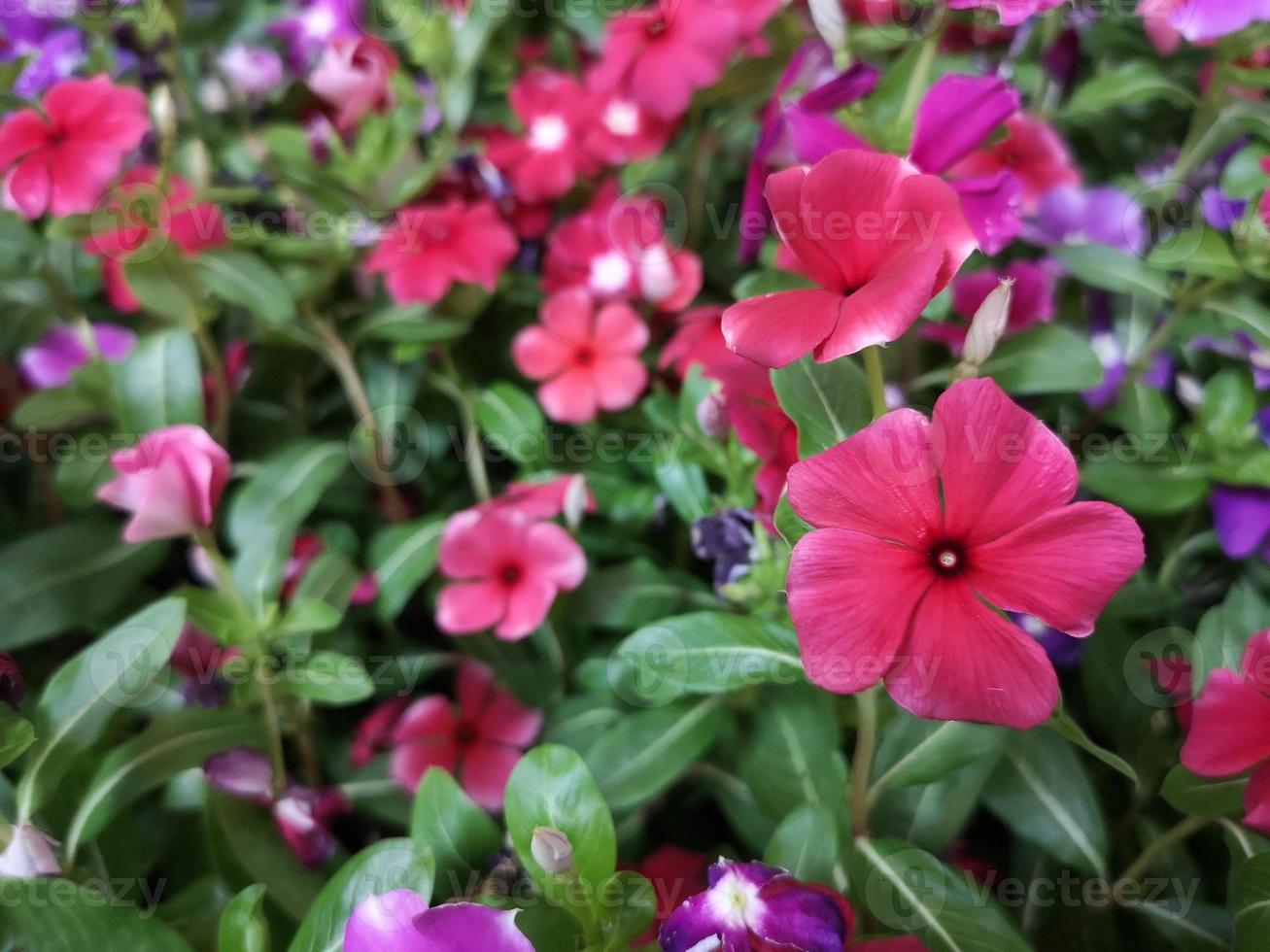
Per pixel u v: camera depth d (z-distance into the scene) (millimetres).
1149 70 269
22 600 270
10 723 200
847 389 200
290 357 320
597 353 296
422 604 300
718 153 333
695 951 171
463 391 314
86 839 217
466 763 263
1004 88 197
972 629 157
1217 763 183
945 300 235
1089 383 220
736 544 238
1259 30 250
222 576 232
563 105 316
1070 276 280
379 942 164
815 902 175
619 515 281
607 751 231
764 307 169
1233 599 220
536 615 254
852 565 160
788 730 229
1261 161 251
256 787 241
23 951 183
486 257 299
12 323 318
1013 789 226
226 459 219
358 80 322
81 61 336
